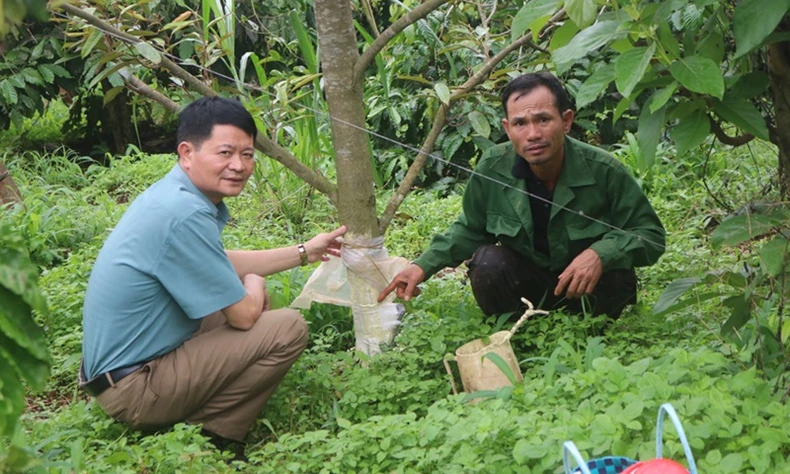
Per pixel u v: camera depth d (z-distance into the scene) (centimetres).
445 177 874
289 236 708
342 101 437
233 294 380
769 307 392
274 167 759
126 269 375
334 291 459
